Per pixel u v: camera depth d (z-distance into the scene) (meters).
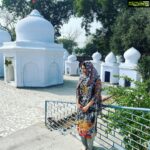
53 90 15.49
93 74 4.11
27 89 15.77
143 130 4.74
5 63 17.86
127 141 4.91
